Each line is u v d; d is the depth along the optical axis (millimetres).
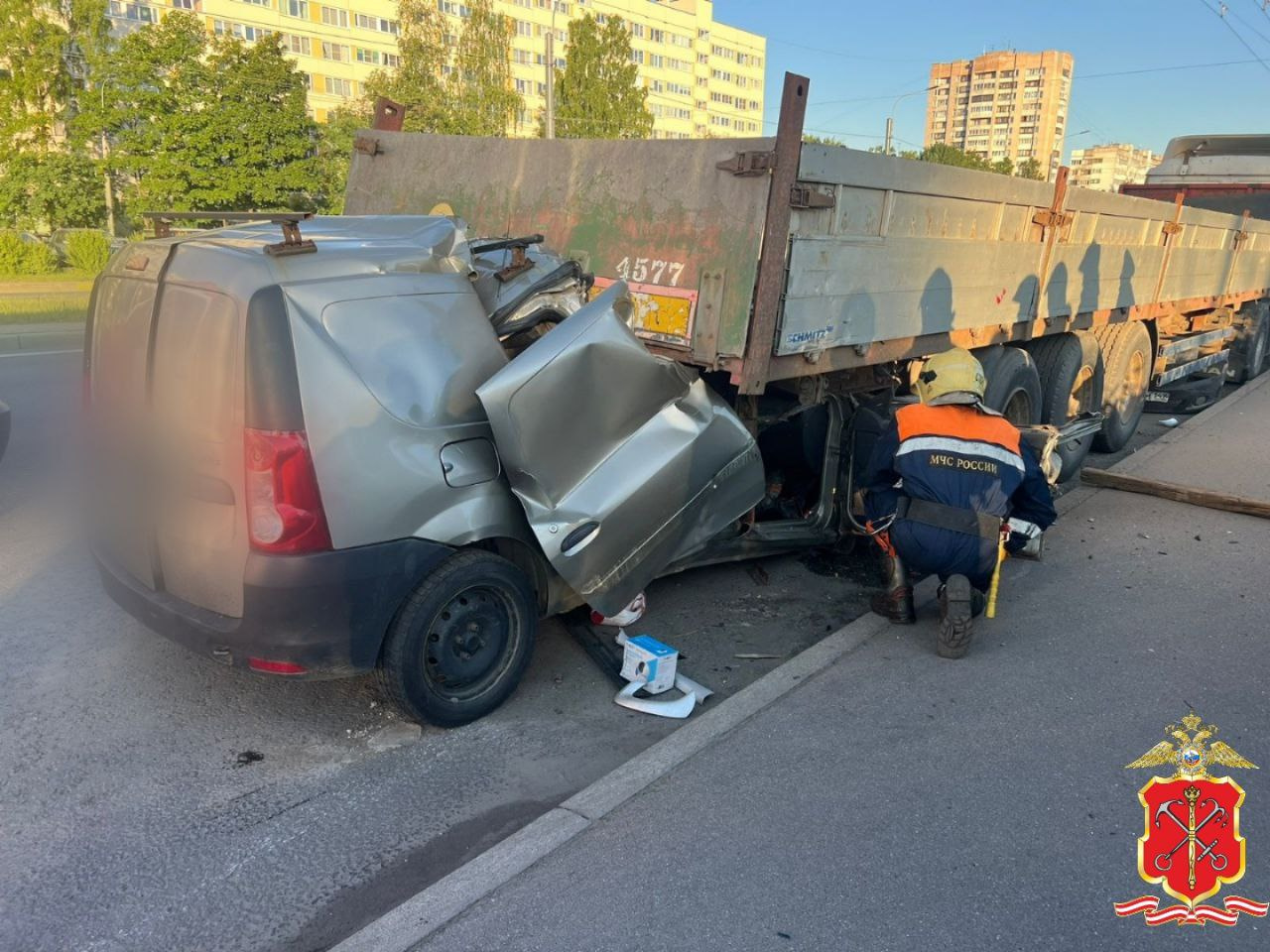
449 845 3049
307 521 3119
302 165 36438
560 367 3514
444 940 2500
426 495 3387
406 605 3426
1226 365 11680
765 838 2928
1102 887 2727
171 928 2662
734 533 4984
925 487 4238
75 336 16641
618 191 4660
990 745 3461
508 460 3504
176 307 3340
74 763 3453
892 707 3729
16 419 9086
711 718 3631
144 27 35312
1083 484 7031
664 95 106250
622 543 3887
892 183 4730
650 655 3900
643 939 2510
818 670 4035
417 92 44375
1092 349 7777
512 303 3918
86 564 5359
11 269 29953
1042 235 6457
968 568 4191
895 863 2820
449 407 3480
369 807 3236
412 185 6027
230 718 3795
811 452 5418
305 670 3258
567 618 4695
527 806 3256
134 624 4598
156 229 3916
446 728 3705
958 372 4316
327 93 69375
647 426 3883
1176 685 3918
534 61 86438
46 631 4496
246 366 3072
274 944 2613
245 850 3002
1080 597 4852
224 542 3230
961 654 4148
